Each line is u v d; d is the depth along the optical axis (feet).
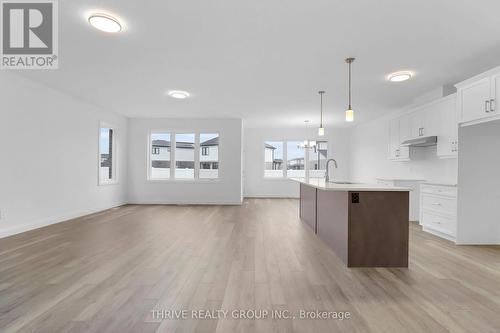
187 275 8.93
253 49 11.03
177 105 20.99
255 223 17.40
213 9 8.29
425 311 6.80
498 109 11.09
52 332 5.82
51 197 16.56
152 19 8.85
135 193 26.08
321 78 14.47
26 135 14.70
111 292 7.68
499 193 13.19
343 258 10.38
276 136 32.76
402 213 10.02
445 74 13.79
